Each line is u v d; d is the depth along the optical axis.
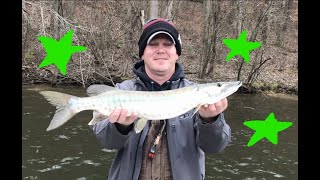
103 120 1.01
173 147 1.00
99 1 6.00
